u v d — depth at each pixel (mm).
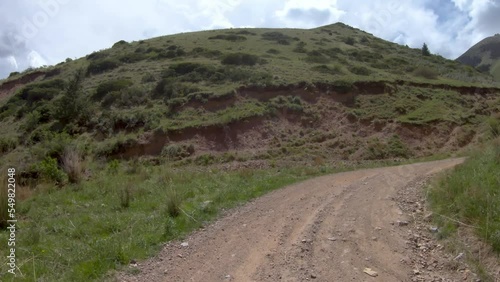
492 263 5102
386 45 59750
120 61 43219
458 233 6062
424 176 11828
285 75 34531
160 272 5625
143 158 24609
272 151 25141
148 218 8031
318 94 31344
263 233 7168
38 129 29672
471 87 35594
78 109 30797
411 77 38781
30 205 10117
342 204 8891
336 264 5637
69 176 13875
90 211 9250
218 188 11508
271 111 28531
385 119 28688
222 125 26484
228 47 45719
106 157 24719
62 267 5719
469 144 26625
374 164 21109
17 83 47906
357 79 33281
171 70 36531
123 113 29406
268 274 5434
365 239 6496
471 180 7594
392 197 9078
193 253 6328
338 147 26172
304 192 10812
